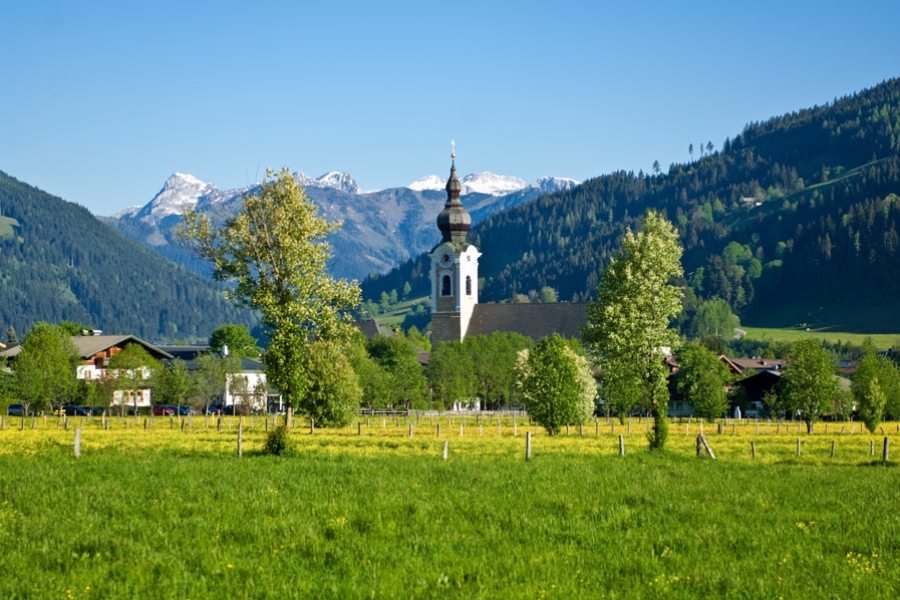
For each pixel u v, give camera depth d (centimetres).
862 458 6397
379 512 3375
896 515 3528
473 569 2658
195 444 6556
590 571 2664
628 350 7569
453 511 3459
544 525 3244
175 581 2489
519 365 12650
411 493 3853
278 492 3819
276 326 7531
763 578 2580
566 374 8819
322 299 7612
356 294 7681
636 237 7775
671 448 6981
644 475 4700
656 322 7612
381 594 2409
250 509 3450
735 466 5350
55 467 4631
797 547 2944
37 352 11706
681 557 2833
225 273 7606
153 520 3250
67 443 6512
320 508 3450
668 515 3491
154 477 4244
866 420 9556
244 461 5100
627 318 7544
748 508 3694
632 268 7731
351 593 2420
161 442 6775
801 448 7231
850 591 2462
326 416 9456
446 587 2483
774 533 3159
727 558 2827
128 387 12512
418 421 12194
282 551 2820
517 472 4684
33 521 3178
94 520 3222
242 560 2714
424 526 3203
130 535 3009
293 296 7562
